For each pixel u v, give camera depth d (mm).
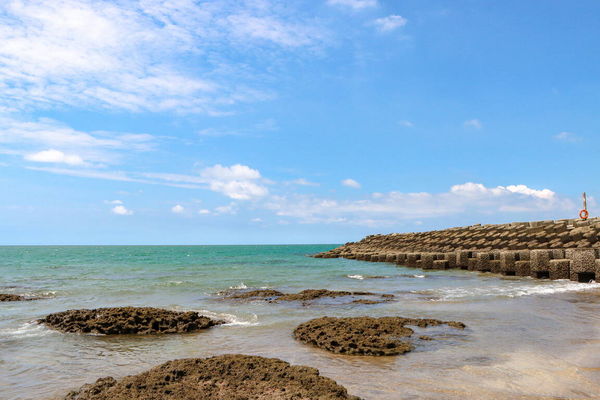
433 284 22766
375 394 6449
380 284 23328
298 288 21781
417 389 6652
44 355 9094
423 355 8570
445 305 14859
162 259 64875
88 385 6887
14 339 10562
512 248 34469
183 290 21016
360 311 14031
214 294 19312
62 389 6973
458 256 33219
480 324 11469
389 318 11805
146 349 9531
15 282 26500
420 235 58344
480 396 6340
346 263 46594
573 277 22000
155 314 11992
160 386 6555
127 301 17297
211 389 6484
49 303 16922
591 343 9367
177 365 7473
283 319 12734
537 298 16203
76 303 16875
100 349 9578
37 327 11961
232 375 7039
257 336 10555
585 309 13688
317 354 8789
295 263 48281
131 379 6859
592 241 28016
